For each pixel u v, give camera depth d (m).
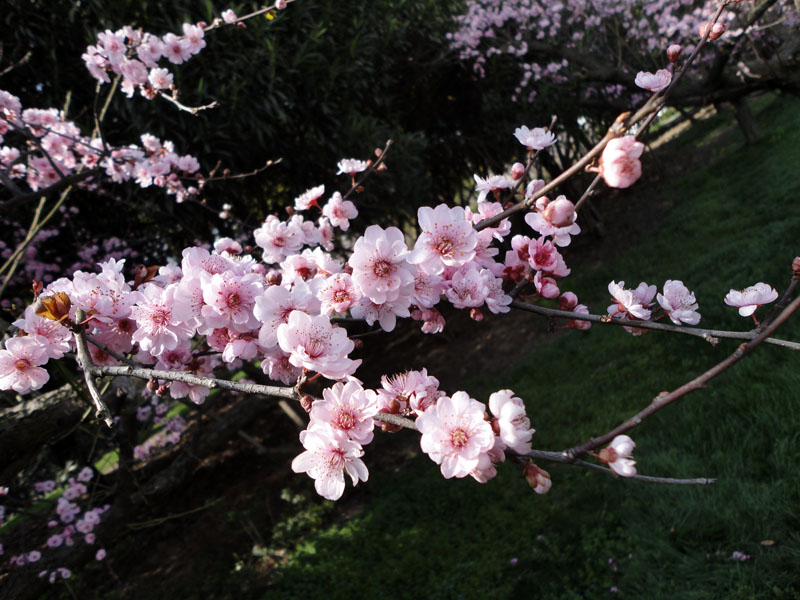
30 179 3.83
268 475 6.84
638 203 12.76
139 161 3.81
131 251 6.55
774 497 3.30
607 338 6.94
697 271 7.35
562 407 5.75
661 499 3.73
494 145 10.35
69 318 1.08
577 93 9.90
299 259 1.31
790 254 6.10
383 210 6.93
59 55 5.16
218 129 5.27
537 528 4.23
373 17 7.13
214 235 6.72
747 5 5.75
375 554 4.79
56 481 5.73
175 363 1.37
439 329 1.36
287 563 5.09
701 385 0.90
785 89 6.52
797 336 4.58
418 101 9.75
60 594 5.57
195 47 3.31
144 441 7.20
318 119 6.27
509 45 9.04
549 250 1.34
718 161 12.71
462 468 0.81
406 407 1.03
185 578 5.41
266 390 0.97
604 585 3.40
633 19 9.27
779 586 2.83
